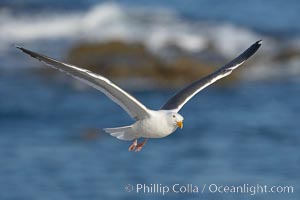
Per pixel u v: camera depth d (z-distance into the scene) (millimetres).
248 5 40344
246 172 19266
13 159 20109
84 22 35281
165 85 28078
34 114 24109
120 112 24453
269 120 23578
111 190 18188
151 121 11109
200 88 11930
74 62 29672
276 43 33312
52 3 37250
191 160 20078
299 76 29438
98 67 29141
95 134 22094
